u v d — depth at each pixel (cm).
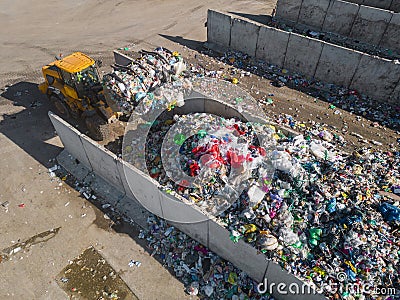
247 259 825
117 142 1259
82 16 2152
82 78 1204
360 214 855
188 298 844
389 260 800
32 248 955
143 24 2053
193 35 1934
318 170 1009
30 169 1177
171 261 915
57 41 1903
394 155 1180
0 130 1331
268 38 1586
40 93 1515
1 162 1202
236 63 1684
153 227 991
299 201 916
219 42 1794
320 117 1362
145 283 875
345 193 935
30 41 1909
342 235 833
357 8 1639
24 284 880
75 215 1035
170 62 1256
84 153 1100
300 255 806
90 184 1126
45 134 1310
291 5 1867
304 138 1204
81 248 952
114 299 846
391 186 1005
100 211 1045
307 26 1872
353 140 1255
